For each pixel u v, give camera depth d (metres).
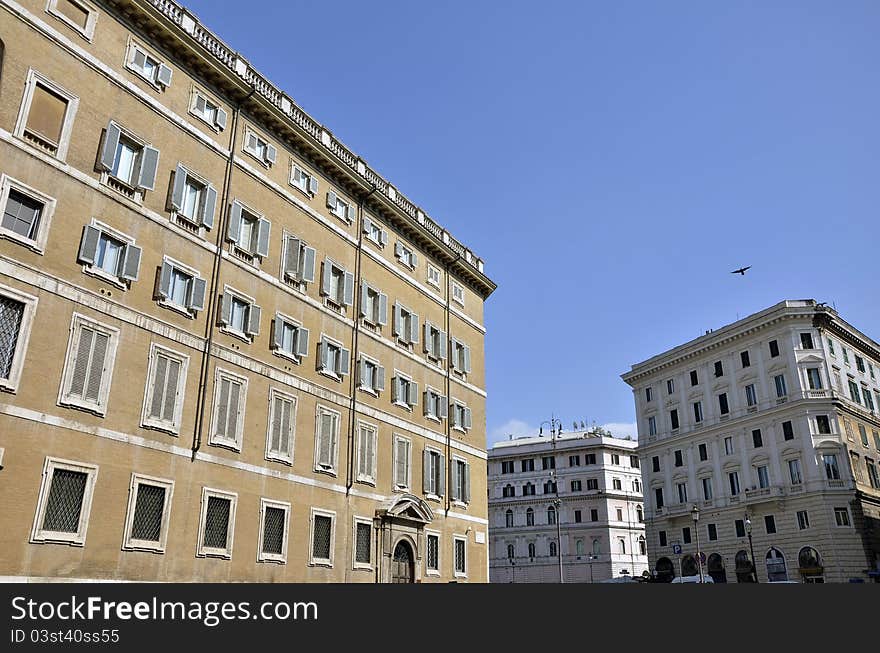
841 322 65.50
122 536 22.52
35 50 23.17
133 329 24.38
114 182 24.86
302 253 32.50
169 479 24.39
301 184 33.69
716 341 69.38
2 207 21.34
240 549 26.39
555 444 101.94
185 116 28.22
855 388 66.00
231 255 28.95
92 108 24.62
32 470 20.58
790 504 60.25
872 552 57.28
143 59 26.92
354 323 35.12
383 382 36.25
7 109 22.02
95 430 22.45
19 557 19.80
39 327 21.59
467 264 45.94
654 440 75.44
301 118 34.16
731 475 66.31
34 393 21.09
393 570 34.22
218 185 29.08
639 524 97.62
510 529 100.50
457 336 44.66
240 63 30.98
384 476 34.88
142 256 25.27
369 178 38.47
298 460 29.95
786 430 62.00
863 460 62.12
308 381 31.45
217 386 27.02
